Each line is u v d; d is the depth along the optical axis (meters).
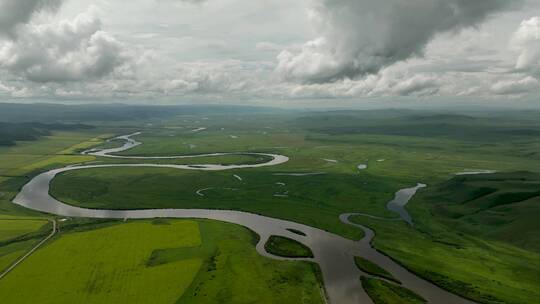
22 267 133.75
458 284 125.69
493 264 141.00
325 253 151.88
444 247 157.38
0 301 112.06
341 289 123.38
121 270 132.12
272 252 152.12
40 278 125.81
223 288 121.25
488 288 123.06
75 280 124.69
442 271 135.00
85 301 112.31
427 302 115.88
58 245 153.38
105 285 121.88
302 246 158.25
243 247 154.00
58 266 134.62
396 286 125.38
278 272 133.38
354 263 142.50
